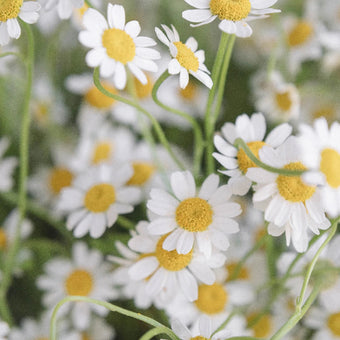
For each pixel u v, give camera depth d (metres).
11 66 0.51
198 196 0.42
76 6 0.42
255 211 0.48
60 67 0.53
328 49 0.52
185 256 0.42
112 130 0.51
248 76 0.53
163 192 0.42
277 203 0.41
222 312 0.45
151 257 0.42
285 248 0.46
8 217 0.49
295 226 0.41
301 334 0.45
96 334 0.47
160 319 0.46
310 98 0.51
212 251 0.42
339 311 0.45
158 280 0.42
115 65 0.41
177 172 0.42
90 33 0.41
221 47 0.42
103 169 0.45
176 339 0.41
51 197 0.51
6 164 0.49
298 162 0.41
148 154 0.50
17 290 0.48
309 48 0.51
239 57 0.53
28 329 0.46
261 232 0.48
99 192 0.45
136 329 0.47
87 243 0.48
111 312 0.47
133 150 0.51
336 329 0.45
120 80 0.41
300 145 0.40
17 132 0.52
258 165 0.41
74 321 0.46
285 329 0.41
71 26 0.51
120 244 0.43
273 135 0.43
